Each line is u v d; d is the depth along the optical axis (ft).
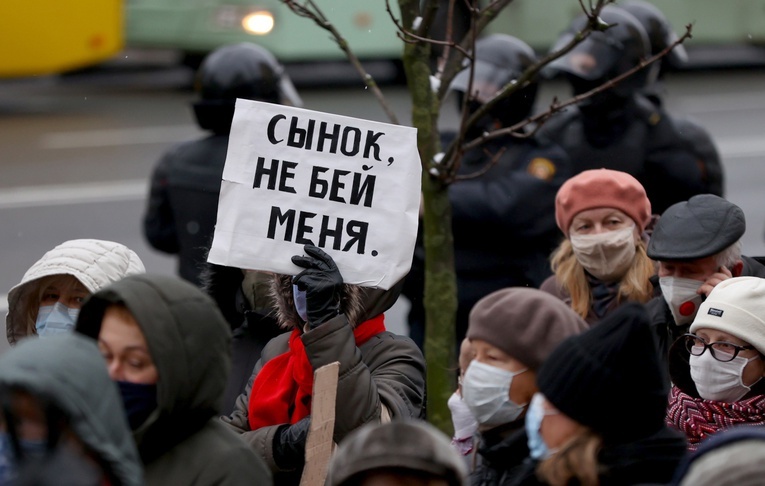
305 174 31.01
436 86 36.70
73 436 19.35
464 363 28.12
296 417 30.83
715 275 34.14
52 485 19.02
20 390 19.25
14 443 19.29
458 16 71.00
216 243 30.83
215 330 24.07
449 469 20.27
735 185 106.83
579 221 38.22
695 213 34.73
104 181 108.47
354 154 31.09
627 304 22.75
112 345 23.73
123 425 20.21
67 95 146.20
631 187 38.24
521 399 26.21
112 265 33.04
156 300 23.53
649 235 39.24
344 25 133.39
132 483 19.81
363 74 37.99
